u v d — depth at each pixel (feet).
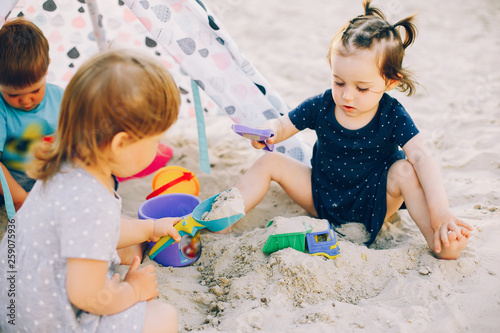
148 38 8.25
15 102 6.41
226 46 6.60
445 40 13.26
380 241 6.23
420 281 5.16
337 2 17.48
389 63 5.48
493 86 10.61
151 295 4.55
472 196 6.95
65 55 8.02
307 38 14.26
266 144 6.45
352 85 5.60
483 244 5.80
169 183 6.75
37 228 4.06
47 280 4.05
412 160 5.84
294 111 6.56
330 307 4.90
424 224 5.69
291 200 7.32
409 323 4.67
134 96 3.87
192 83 6.70
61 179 4.09
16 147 6.68
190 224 5.71
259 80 6.88
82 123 3.94
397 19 14.17
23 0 7.29
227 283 5.44
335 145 6.22
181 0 6.28
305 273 5.27
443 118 9.38
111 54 4.03
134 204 7.20
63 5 7.54
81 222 3.94
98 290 4.06
